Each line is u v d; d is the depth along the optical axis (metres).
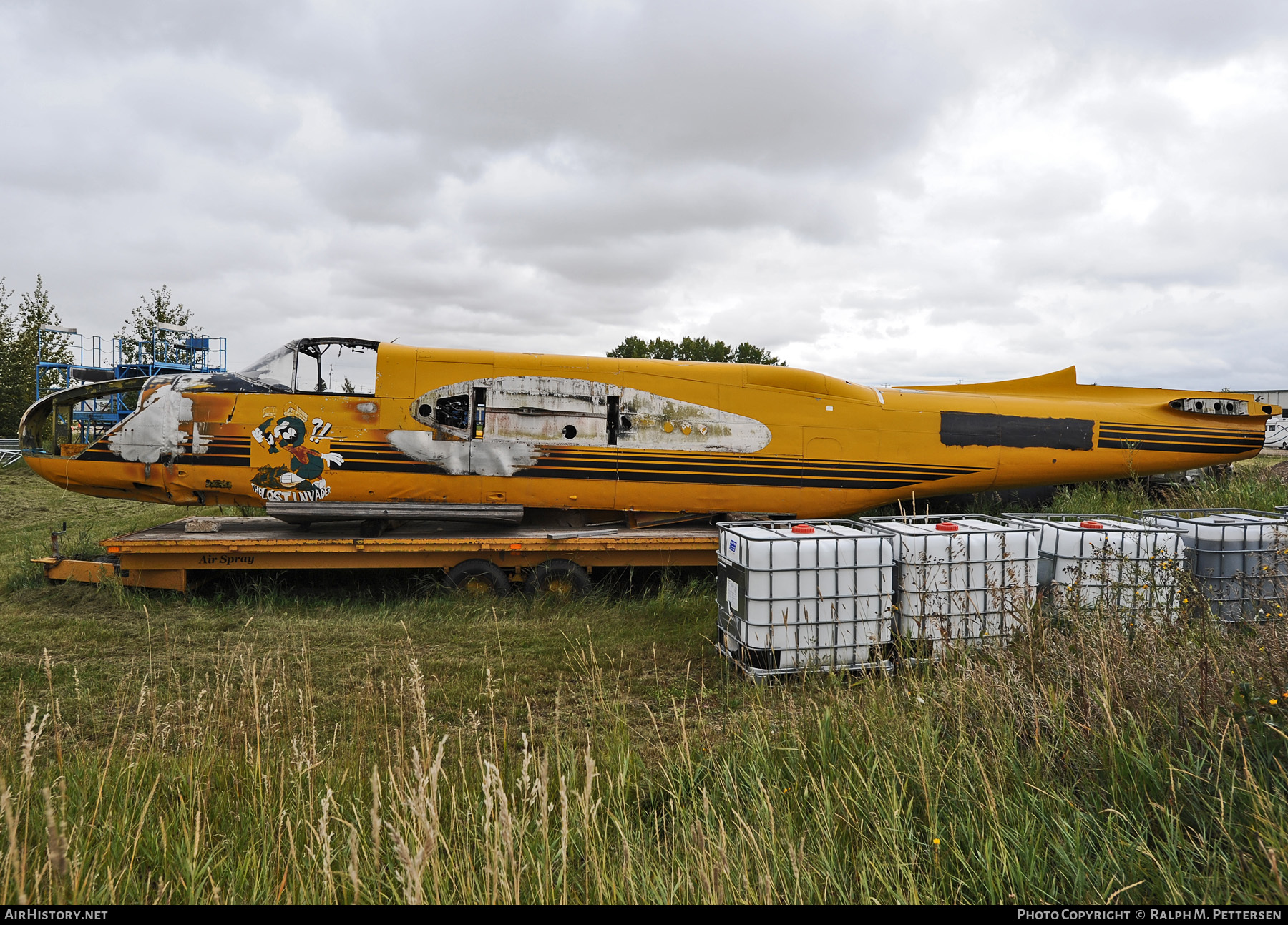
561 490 8.04
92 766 3.24
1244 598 5.00
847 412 8.51
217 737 3.50
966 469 8.80
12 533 11.10
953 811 2.71
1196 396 9.49
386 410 7.71
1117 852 2.40
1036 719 3.11
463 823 2.71
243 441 7.56
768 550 4.65
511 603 7.05
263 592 7.37
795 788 2.96
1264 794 2.41
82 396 7.94
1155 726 3.11
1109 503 8.98
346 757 3.48
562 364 8.08
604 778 3.21
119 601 6.85
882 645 4.83
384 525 7.89
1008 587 4.79
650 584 8.18
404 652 5.55
